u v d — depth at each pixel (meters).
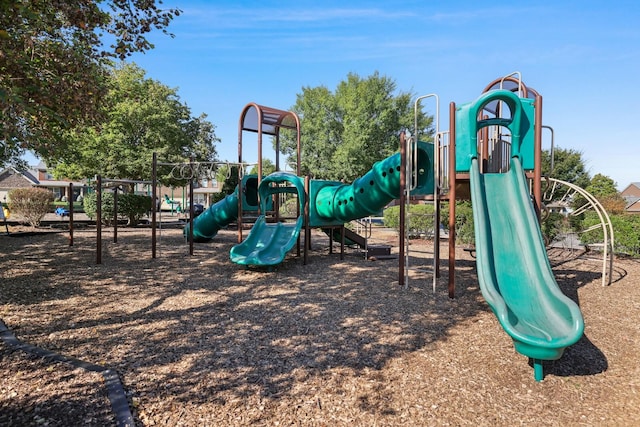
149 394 3.29
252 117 13.04
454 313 5.66
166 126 22.39
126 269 8.77
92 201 21.28
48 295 6.41
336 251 12.46
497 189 6.21
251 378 3.61
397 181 8.81
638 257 11.52
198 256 10.83
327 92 42.12
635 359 4.26
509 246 5.37
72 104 6.25
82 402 3.06
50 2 5.66
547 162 21.52
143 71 22.61
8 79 5.27
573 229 12.23
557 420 3.10
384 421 2.98
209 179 11.62
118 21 6.54
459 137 6.50
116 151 21.14
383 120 37.69
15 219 21.91
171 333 4.76
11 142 5.20
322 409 3.12
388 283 7.57
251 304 6.06
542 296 4.55
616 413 3.22
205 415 3.00
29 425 2.73
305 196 9.94
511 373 3.84
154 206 10.38
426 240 16.39
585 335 4.95
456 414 3.11
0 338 4.35
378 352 4.24
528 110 6.44
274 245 9.56
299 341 4.53
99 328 4.91
